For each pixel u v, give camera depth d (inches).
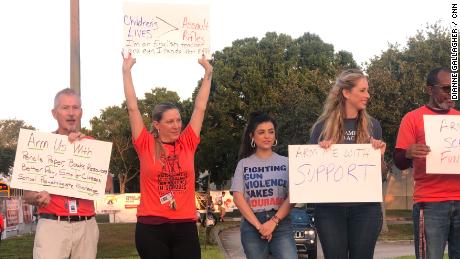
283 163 235.0
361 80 219.6
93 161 231.9
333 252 218.1
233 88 1707.7
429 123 209.9
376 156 219.3
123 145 2289.6
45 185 226.7
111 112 2316.7
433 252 211.8
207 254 627.2
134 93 228.7
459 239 213.3
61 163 229.5
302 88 1273.4
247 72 1669.5
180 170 221.6
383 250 769.6
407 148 216.4
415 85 968.9
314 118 1131.9
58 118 235.1
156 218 216.8
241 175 234.4
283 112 1206.9
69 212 225.8
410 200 1701.5
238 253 718.5
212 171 1820.9
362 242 217.3
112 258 598.9
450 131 208.7
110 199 1475.1
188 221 221.3
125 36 234.8
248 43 1758.1
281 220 229.0
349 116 225.0
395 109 978.7
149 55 236.1
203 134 1728.6
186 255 217.6
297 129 1151.0
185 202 221.5
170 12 238.5
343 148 220.4
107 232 988.6
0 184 1143.6
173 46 238.1
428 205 212.7
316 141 230.4
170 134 223.1
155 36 237.3
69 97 234.1
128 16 235.8
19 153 228.1
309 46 1710.1
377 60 1036.5
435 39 994.7
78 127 242.2
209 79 238.8
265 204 231.0
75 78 400.2
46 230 223.1
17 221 1080.2
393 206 1716.3
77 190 228.5
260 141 233.9
